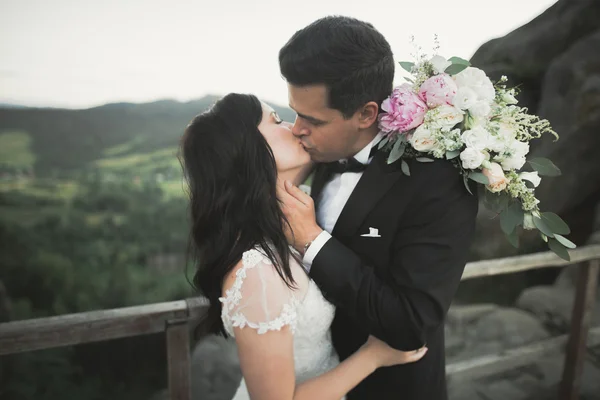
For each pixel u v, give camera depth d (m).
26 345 1.38
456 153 1.01
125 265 12.67
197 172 1.06
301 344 1.14
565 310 4.52
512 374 3.34
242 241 1.01
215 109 1.08
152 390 6.20
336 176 1.29
